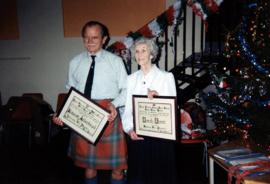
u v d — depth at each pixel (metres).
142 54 1.95
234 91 2.53
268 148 2.21
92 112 2.20
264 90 2.15
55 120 2.29
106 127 2.21
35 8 4.49
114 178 2.42
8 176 3.23
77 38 4.55
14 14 4.52
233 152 2.20
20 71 4.69
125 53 3.28
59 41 4.57
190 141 2.99
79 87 2.28
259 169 1.91
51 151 3.92
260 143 2.26
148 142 2.04
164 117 1.96
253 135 2.31
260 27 2.26
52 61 4.64
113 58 2.24
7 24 4.55
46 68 4.66
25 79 4.71
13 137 4.32
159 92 2.01
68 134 4.50
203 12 3.23
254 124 2.29
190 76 3.51
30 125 3.99
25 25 4.54
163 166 2.02
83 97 2.19
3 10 4.51
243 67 2.44
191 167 3.37
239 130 2.47
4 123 4.00
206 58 3.59
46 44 4.59
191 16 4.39
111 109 2.17
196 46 4.47
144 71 2.04
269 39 2.14
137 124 2.06
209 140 2.88
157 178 2.05
